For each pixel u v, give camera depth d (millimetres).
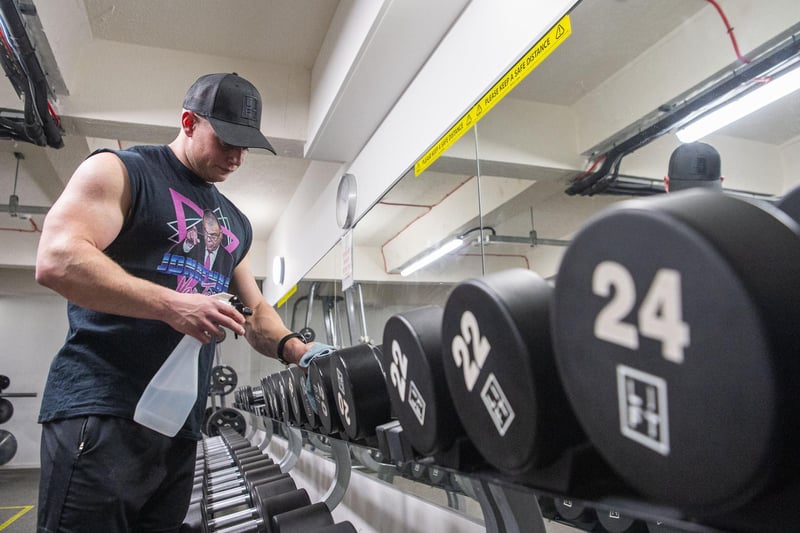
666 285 298
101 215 926
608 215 329
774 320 259
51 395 965
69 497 907
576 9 1137
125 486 954
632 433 324
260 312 1367
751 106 800
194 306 901
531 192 1287
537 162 1268
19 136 2541
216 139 1130
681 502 303
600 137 1093
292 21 2533
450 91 1709
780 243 295
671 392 298
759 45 795
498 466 479
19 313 6613
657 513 357
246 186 4449
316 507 1435
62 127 2670
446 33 1757
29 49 1989
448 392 578
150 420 1003
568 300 363
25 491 4773
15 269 6680
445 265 1708
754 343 259
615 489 406
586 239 345
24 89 2219
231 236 1266
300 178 4293
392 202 2197
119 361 982
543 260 1230
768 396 253
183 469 1140
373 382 878
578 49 1145
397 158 2146
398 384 657
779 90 764
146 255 1040
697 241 280
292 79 2902
